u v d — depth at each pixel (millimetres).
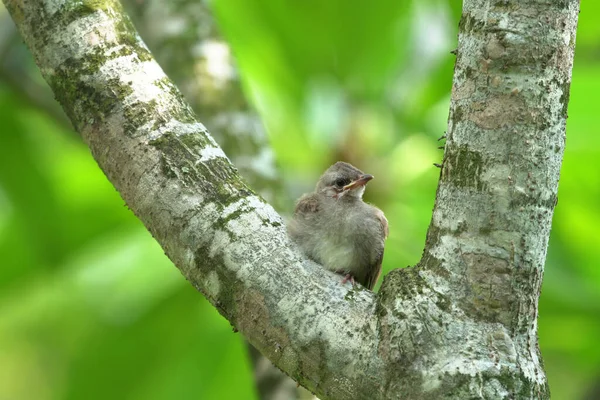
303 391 9883
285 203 10648
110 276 13109
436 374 5477
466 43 6094
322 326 5785
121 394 12711
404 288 5863
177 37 11328
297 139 13078
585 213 13695
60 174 14031
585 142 12922
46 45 6703
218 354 12766
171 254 6312
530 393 5492
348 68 13125
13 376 16094
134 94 6527
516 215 5812
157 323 12742
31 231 13555
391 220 12266
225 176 6352
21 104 13586
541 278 5930
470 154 5941
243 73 14055
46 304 13320
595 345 13602
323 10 12867
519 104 5859
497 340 5629
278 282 5934
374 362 5637
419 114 13031
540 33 5891
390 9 12797
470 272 5816
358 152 12672
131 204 6461
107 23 6738
